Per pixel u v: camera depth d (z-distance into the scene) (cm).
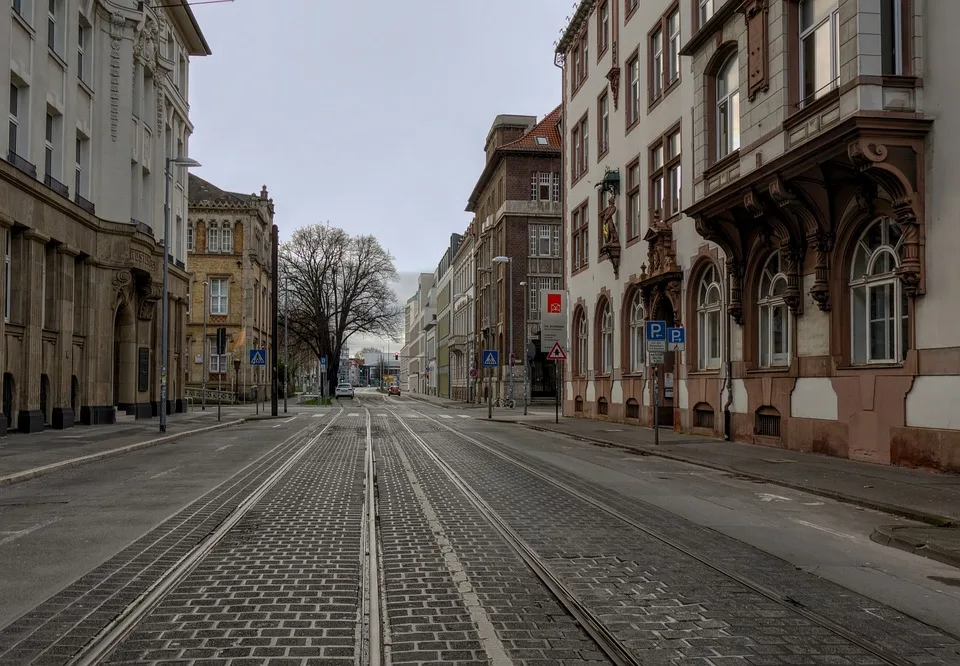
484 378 6644
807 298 1708
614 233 3019
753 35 1773
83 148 2820
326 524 894
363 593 605
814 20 1602
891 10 1405
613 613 557
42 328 2384
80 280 2736
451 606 571
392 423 3294
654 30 2672
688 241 2356
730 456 1662
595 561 720
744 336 2008
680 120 2423
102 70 2900
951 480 1241
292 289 7700
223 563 702
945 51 1326
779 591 627
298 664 451
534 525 897
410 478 1335
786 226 1734
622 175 2995
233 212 6456
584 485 1261
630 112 2956
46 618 539
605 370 3291
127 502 1066
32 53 2302
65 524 901
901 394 1412
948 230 1312
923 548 770
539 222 5847
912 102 1363
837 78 1460
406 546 777
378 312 7900
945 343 1316
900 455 1417
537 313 5803
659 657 470
